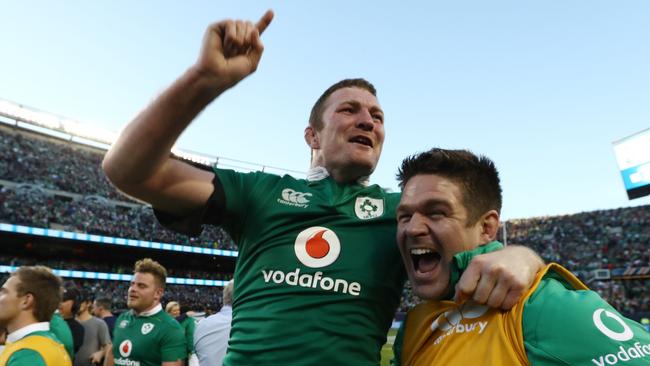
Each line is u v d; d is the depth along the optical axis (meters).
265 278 1.56
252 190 1.71
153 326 3.91
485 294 1.20
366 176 1.83
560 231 32.09
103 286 24.56
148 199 1.44
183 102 1.19
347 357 1.44
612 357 1.03
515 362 1.14
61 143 26.89
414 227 1.45
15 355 2.54
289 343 1.44
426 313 1.54
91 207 25.44
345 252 1.58
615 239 29.58
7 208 22.50
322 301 1.49
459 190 1.45
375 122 1.86
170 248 25.80
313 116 2.02
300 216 1.64
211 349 3.34
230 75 1.17
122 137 1.29
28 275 2.75
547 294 1.19
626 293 26.83
